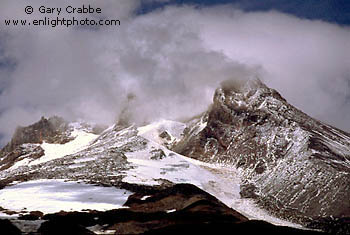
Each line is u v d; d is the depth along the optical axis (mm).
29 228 139875
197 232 139875
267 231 144875
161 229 141000
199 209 157000
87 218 150500
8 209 161625
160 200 167500
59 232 137375
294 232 146375
